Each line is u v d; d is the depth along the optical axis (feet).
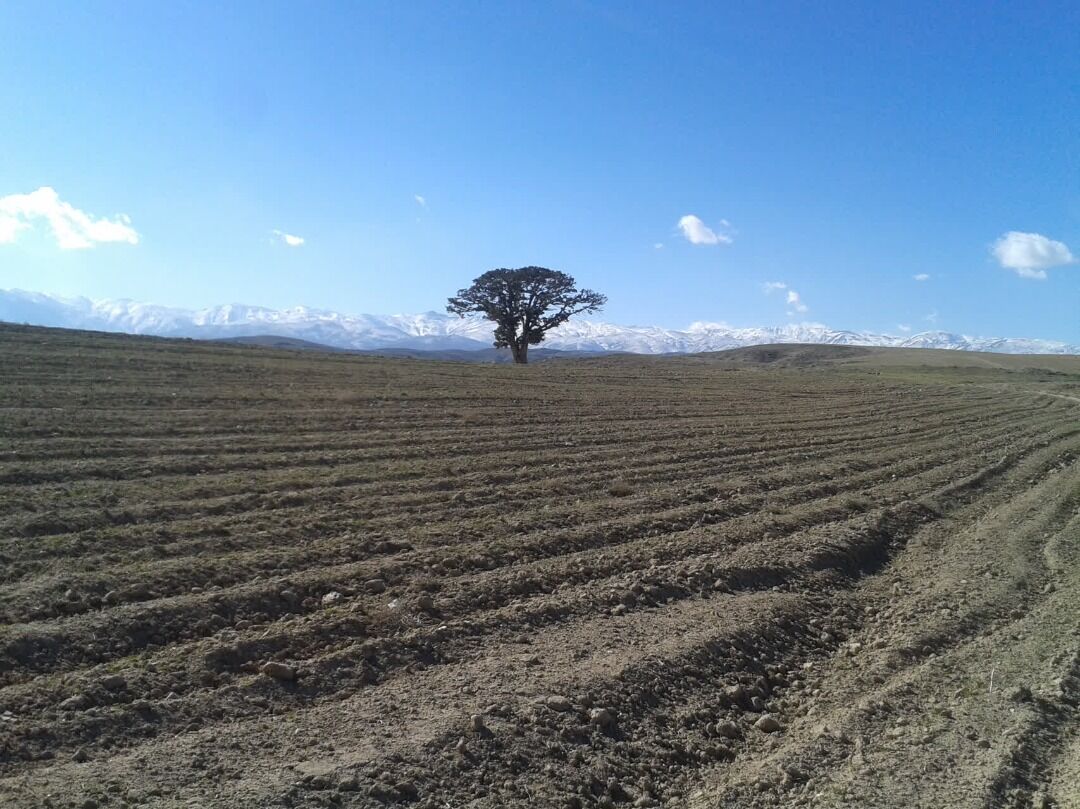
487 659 25.31
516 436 63.21
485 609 29.07
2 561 27.30
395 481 44.70
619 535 39.42
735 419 88.79
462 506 41.34
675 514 43.86
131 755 18.35
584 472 52.65
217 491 38.65
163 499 36.35
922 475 63.46
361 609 27.12
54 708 19.51
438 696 22.53
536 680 23.85
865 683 27.02
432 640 25.88
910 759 21.63
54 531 30.94
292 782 17.70
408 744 19.67
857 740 22.75
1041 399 146.30
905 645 29.84
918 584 38.22
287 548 32.09
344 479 43.70
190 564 28.76
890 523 47.93
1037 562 41.96
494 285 197.67
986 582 37.88
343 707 21.58
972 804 19.52
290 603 27.14
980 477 64.13
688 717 23.53
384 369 100.22
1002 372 230.07
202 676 21.93
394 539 34.60
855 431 87.20
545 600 30.30
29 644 21.85
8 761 17.47
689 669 25.96
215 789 17.31
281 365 89.25
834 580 37.50
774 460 63.62
